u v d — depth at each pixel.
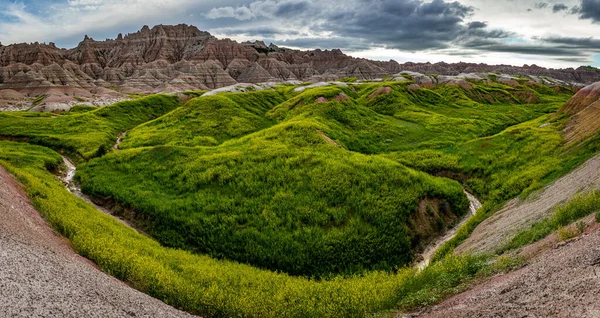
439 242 27.50
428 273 15.12
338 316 14.27
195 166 36.53
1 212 15.20
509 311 8.94
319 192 30.23
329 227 26.41
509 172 37.12
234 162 36.34
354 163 35.12
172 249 24.12
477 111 80.56
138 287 14.69
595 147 31.38
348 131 54.47
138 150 44.28
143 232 27.89
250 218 27.61
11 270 10.09
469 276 13.45
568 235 12.84
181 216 28.41
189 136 54.62
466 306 10.52
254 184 32.00
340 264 23.53
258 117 64.12
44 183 29.33
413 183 32.34
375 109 73.81
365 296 15.18
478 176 39.19
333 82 95.19
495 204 29.42
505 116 75.06
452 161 42.81
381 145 52.00
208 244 25.56
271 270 23.31
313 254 23.81
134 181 35.94
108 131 61.81
